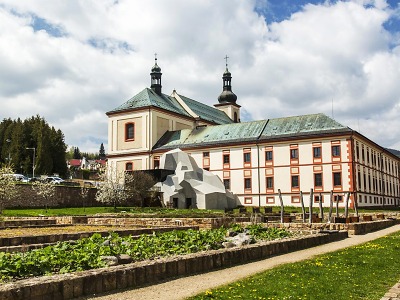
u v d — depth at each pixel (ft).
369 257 58.18
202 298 34.24
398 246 70.64
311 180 232.12
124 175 218.79
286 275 44.83
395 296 34.96
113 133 293.43
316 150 232.73
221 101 380.17
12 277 37.60
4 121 416.05
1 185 179.32
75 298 33.99
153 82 311.06
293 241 68.49
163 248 57.00
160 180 231.50
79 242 56.59
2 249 53.52
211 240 65.67
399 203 339.36
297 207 223.51
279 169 241.35
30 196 195.62
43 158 354.33
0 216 144.25
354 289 39.11
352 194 220.02
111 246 53.72
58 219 133.69
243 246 58.03
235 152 255.50
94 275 35.81
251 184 248.11
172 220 124.26
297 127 247.09
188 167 236.84
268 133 252.83
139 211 180.65
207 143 264.11
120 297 34.88
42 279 33.12
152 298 34.78
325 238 81.51
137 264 41.14
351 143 223.92
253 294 36.24
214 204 225.56
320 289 38.86
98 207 207.10
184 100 323.16
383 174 288.51
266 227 97.76
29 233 79.97
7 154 372.99
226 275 45.42
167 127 291.38
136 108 283.18
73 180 346.13
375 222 115.03
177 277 43.68
